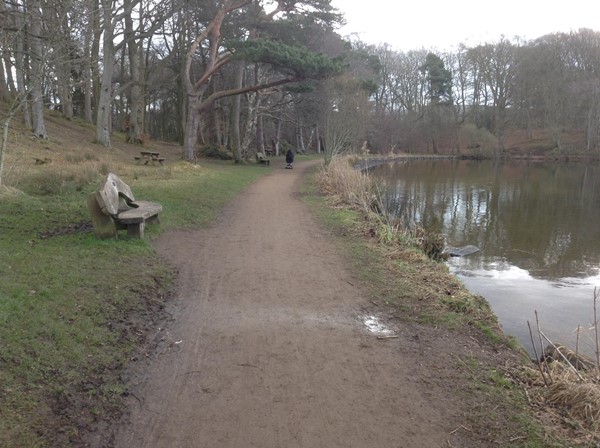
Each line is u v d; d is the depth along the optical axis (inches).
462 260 430.9
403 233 394.0
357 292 240.1
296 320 205.2
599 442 129.0
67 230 305.3
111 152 941.2
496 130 2628.0
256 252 315.9
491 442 128.3
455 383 157.2
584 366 180.7
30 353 152.3
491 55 2652.6
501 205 791.7
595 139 2361.0
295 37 1117.7
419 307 220.8
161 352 173.0
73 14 463.8
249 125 1353.3
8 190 382.9
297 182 819.4
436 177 1307.8
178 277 254.1
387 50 2699.3
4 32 414.9
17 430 121.4
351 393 150.0
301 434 130.0
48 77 421.4
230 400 144.6
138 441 125.2
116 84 1680.6
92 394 141.9
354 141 1298.0
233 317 206.7
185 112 1469.0
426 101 2733.8
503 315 286.0
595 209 760.3
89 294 203.2
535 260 438.0
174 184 577.3
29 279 206.8
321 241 352.2
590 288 351.3
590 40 2608.3
